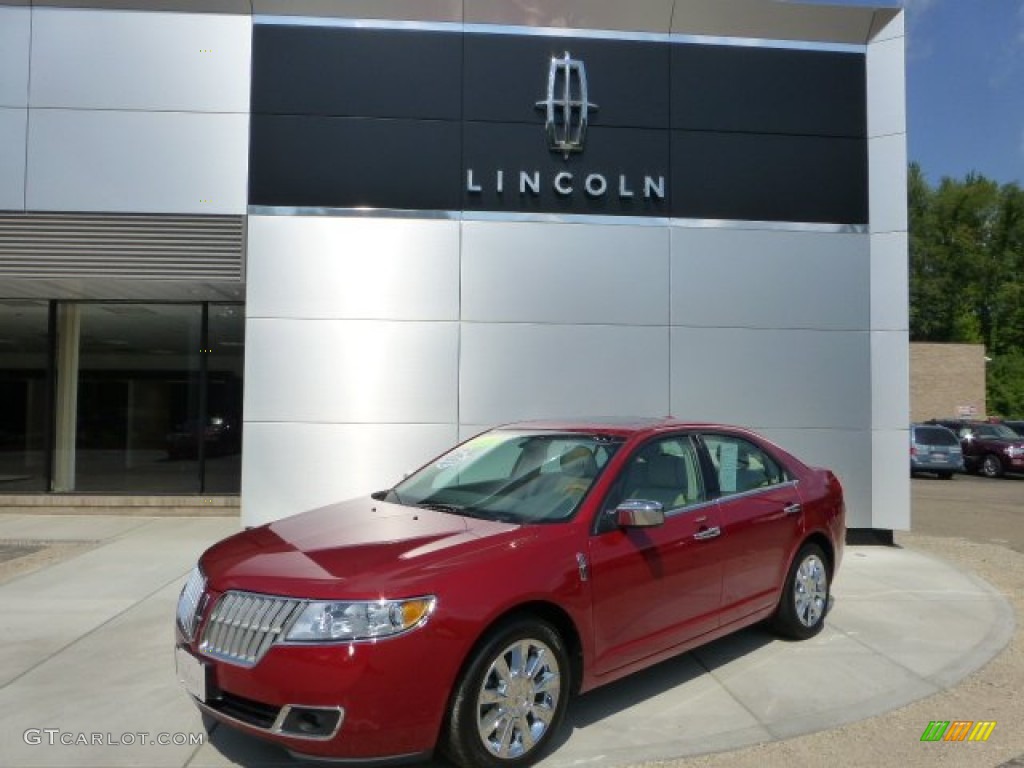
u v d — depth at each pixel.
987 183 56.78
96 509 11.07
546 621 3.87
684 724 4.27
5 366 11.58
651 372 9.55
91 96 9.45
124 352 11.59
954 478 23.64
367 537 3.99
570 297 9.52
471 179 9.46
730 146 9.74
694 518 4.74
